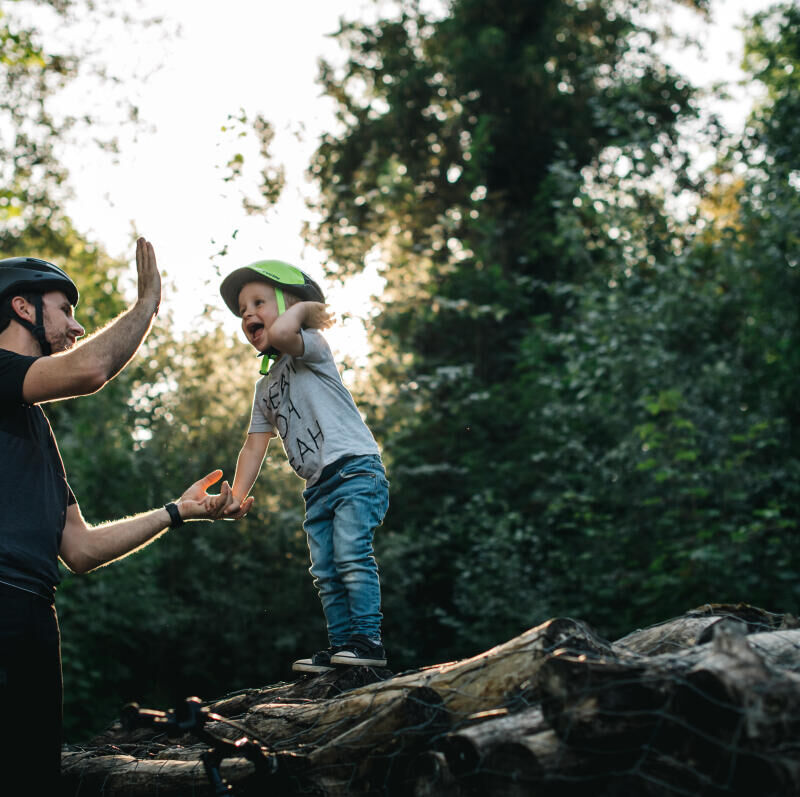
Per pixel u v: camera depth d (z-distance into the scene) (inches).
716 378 363.3
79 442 345.1
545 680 79.0
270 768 93.0
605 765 77.4
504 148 644.1
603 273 409.1
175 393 359.6
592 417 386.6
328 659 123.4
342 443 130.4
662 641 100.3
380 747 90.6
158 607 344.2
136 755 127.1
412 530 392.2
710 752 73.7
